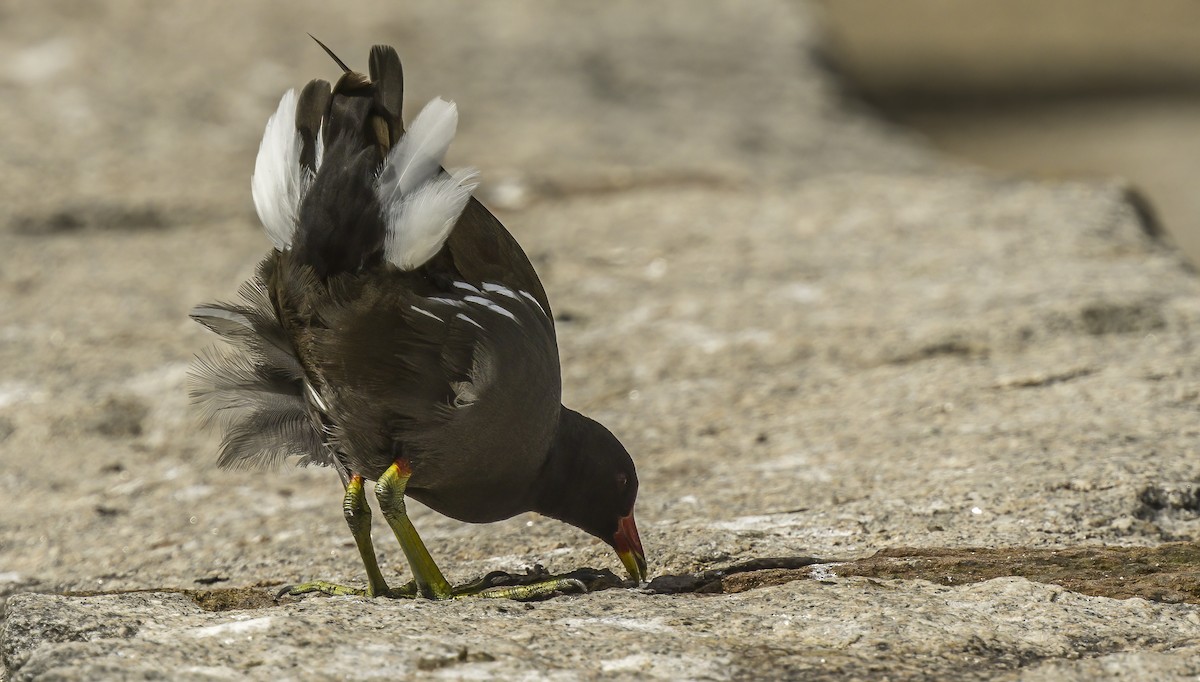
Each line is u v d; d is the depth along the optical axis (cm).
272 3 2958
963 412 1043
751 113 2525
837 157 2297
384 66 685
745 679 569
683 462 1015
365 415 687
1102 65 3716
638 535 791
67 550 922
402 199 640
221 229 1719
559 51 2777
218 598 753
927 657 593
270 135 683
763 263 1499
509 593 717
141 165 1948
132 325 1398
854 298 1366
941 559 739
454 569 815
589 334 1328
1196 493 843
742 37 3078
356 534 721
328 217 645
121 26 2720
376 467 709
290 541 903
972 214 1638
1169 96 3459
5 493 1050
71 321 1411
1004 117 3344
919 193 1747
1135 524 799
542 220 1728
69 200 1770
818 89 2772
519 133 2219
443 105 655
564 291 1455
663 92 2608
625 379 1218
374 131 666
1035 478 869
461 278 695
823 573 731
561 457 754
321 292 658
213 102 2303
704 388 1175
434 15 2986
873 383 1138
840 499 883
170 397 1214
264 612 653
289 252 666
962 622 630
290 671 564
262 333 709
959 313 1278
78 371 1277
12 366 1294
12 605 669
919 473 912
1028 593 664
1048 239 1520
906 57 3816
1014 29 4097
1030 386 1087
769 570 741
